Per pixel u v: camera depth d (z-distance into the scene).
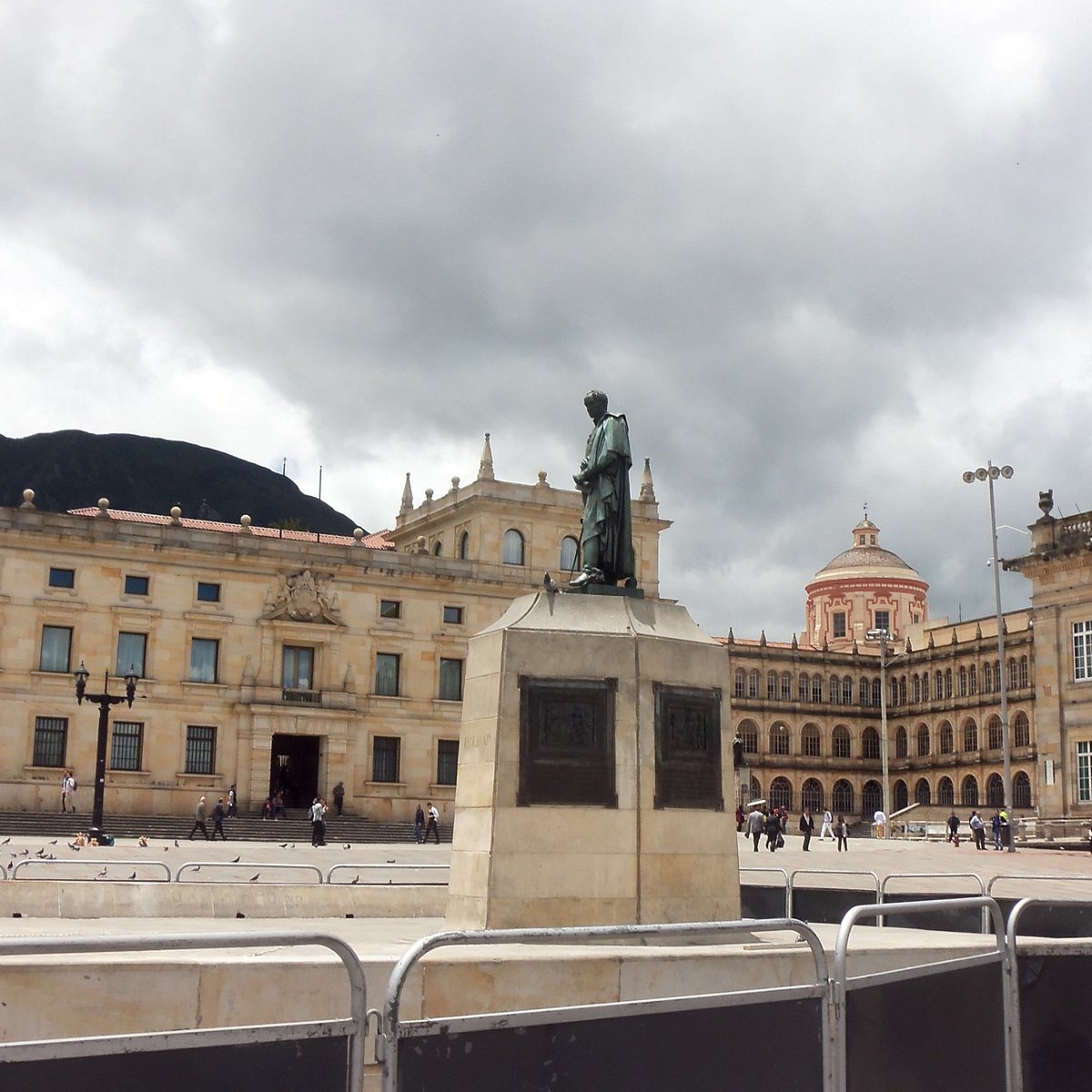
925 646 139.00
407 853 53.28
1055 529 72.81
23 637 77.38
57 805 76.56
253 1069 6.57
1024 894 32.19
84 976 9.48
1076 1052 10.51
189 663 81.69
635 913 15.73
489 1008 10.95
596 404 18.53
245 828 73.94
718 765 16.86
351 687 85.50
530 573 92.12
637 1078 7.67
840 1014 8.67
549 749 15.84
